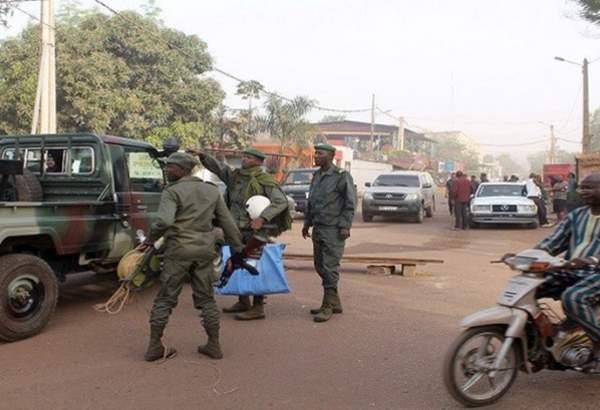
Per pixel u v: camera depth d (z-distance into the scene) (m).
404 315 7.00
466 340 4.18
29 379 4.78
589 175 4.50
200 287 5.26
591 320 4.26
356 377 4.90
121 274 5.46
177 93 24.67
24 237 5.96
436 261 9.55
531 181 21.48
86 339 5.90
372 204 20.03
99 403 4.31
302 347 5.71
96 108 21.94
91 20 23.52
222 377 4.87
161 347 5.28
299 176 21.48
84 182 7.10
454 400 4.43
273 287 6.51
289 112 31.50
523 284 4.26
